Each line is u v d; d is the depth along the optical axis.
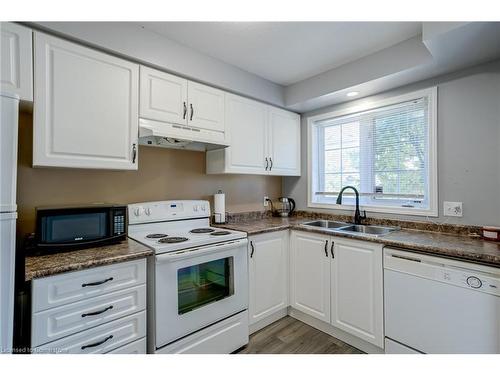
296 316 2.40
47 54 1.41
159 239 1.75
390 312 1.72
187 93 2.01
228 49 2.03
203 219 2.36
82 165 1.53
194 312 1.66
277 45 1.97
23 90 1.33
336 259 2.04
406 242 1.64
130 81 1.72
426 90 2.08
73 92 1.49
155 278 1.50
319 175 3.01
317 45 1.97
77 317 1.25
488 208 1.79
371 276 1.82
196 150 2.47
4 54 1.29
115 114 1.65
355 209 2.55
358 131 2.63
